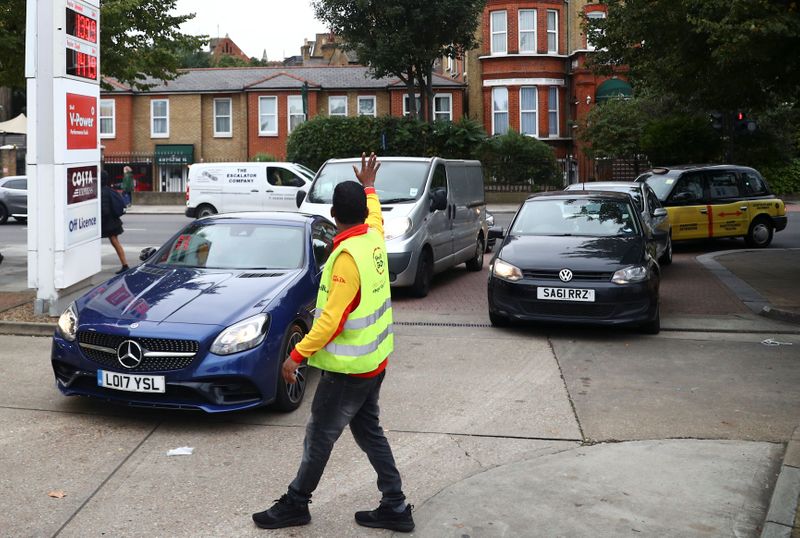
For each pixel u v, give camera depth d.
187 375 5.40
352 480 4.75
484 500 4.43
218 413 5.97
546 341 8.49
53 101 8.81
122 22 15.82
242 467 4.92
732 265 14.34
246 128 40.09
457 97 38.91
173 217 28.27
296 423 5.77
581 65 35.62
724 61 9.74
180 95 40.12
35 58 8.85
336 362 3.85
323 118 33.34
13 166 32.53
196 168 23.64
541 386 6.77
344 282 3.80
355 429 4.06
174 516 4.22
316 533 4.04
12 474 4.77
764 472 4.82
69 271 9.17
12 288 11.14
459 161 13.44
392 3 29.09
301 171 23.80
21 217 25.52
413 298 11.25
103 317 5.74
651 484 4.64
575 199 10.08
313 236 7.40
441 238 11.94
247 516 4.23
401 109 39.22
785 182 34.16
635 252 8.74
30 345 8.05
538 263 8.59
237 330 5.58
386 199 11.29
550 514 4.25
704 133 26.62
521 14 36.22
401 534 4.04
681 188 16.66
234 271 6.71
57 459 5.02
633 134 32.62
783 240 19.14
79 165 9.33
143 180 39.97
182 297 6.01
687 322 9.32
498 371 7.26
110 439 5.39
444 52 31.08
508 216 28.03
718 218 16.75
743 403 6.29
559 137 36.75
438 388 6.71
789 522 4.04
